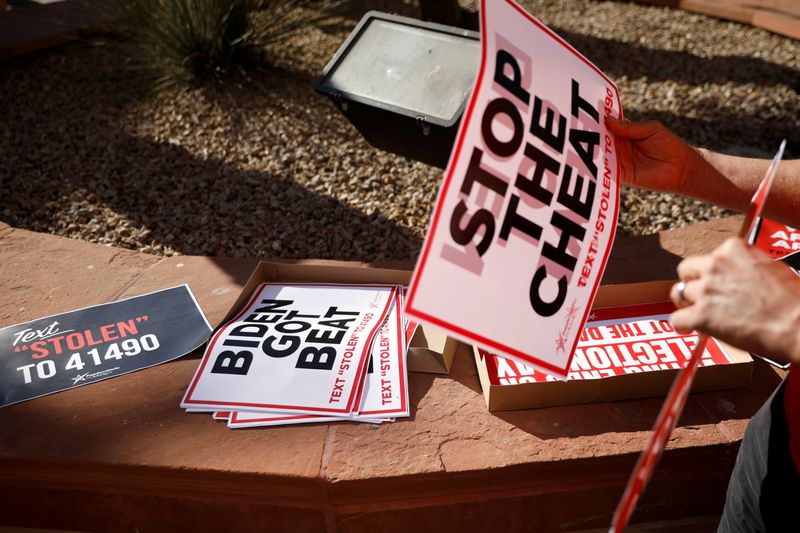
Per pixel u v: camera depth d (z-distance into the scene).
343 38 4.47
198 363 1.81
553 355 1.15
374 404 1.63
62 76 3.99
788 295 0.79
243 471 1.50
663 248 2.33
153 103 3.68
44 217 2.80
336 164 3.15
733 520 1.15
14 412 1.67
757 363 1.79
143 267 2.27
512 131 1.12
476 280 1.06
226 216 2.81
